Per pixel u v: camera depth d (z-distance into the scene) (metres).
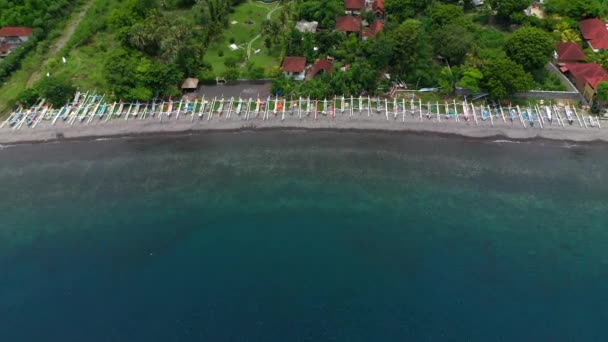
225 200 86.00
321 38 115.62
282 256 76.00
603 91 94.00
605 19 123.06
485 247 76.56
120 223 82.38
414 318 67.25
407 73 107.06
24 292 71.81
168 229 81.06
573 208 82.62
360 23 123.56
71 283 72.81
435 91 105.38
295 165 92.50
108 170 92.75
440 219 81.44
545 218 81.06
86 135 100.06
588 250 75.75
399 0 124.19
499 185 87.00
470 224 80.38
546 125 97.12
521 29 107.56
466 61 106.19
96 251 77.62
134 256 76.69
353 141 97.00
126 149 97.12
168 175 91.25
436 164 91.50
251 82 110.00
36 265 75.69
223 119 102.12
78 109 105.06
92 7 142.38
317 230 80.00
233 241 78.56
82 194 88.06
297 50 113.12
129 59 106.50
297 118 101.56
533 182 87.44
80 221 83.00
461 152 93.69
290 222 81.62
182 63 108.50
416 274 72.75
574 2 120.50
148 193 87.88
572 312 67.38
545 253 75.44
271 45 118.56
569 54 108.38
